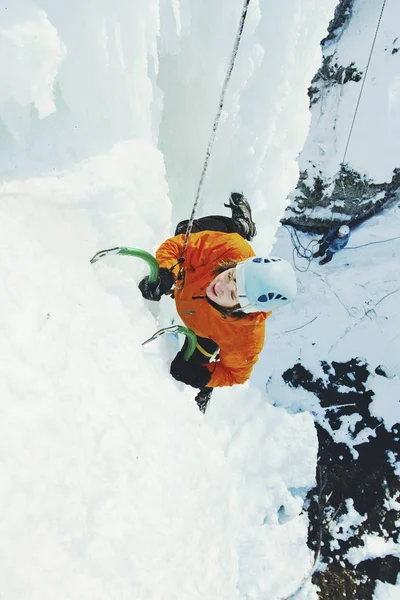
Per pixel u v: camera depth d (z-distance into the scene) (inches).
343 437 245.3
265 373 254.8
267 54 106.2
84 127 81.5
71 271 73.5
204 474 94.1
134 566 64.7
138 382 77.6
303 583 187.0
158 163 93.1
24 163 74.0
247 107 110.0
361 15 244.5
